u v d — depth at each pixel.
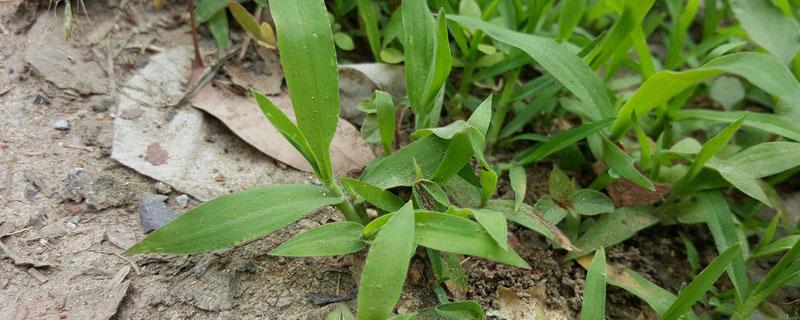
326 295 0.21
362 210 0.21
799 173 0.28
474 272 0.23
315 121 0.19
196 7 0.29
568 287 0.23
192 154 0.25
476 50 0.27
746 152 0.24
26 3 0.28
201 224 0.18
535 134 0.27
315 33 0.19
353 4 0.30
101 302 0.20
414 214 0.18
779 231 0.26
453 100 0.28
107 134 0.25
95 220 0.22
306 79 0.19
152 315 0.20
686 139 0.25
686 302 0.20
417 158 0.21
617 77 0.33
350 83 0.27
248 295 0.21
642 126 0.29
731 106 0.30
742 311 0.22
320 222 0.23
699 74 0.21
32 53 0.27
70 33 0.27
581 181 0.27
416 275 0.22
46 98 0.26
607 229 0.24
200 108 0.26
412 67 0.23
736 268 0.22
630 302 0.23
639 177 0.23
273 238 0.22
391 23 0.28
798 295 0.24
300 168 0.25
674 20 0.30
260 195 0.19
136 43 0.28
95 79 0.27
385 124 0.22
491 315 0.22
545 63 0.23
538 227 0.21
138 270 0.21
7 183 0.23
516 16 0.29
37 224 0.22
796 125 0.25
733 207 0.27
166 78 0.27
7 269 0.21
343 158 0.25
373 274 0.16
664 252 0.26
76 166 0.24
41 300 0.20
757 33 0.26
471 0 0.27
